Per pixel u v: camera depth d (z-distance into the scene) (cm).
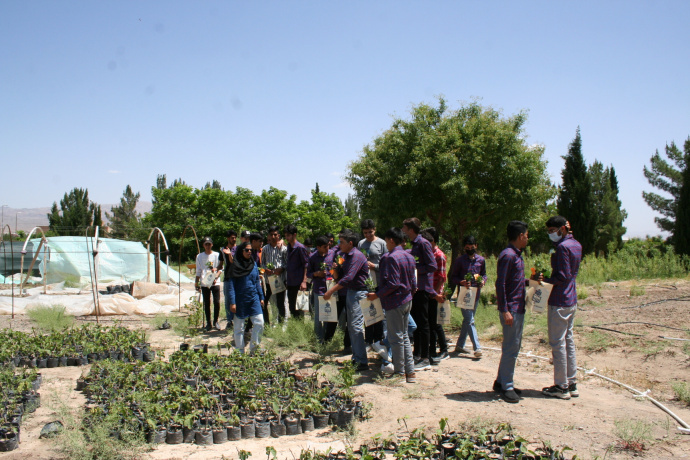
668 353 746
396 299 653
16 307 1330
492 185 1518
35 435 514
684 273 1563
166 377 666
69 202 5638
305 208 4466
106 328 983
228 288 795
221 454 471
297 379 679
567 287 592
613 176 4203
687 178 2002
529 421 518
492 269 1709
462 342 832
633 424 502
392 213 1555
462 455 413
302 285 903
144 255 2048
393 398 604
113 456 452
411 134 1560
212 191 4238
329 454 443
